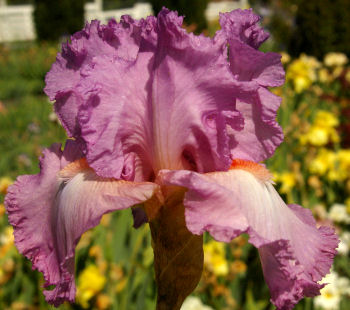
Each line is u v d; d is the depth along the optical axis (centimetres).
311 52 198
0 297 50
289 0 250
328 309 52
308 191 71
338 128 90
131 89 26
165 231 26
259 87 26
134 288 46
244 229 23
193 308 44
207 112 25
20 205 28
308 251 26
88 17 331
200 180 24
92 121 25
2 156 106
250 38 28
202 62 25
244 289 54
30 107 150
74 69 28
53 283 25
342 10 190
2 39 343
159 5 236
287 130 85
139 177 27
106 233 52
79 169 27
